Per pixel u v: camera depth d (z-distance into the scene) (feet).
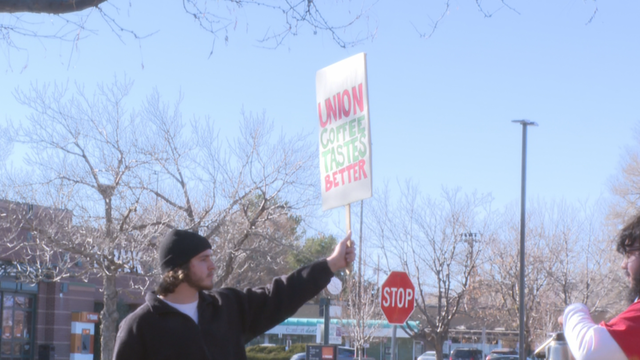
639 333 8.67
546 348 17.06
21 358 103.24
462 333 145.07
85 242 64.59
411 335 90.53
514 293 98.43
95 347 127.54
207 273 11.75
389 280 47.29
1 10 18.72
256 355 144.56
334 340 77.00
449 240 90.22
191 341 11.24
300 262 120.67
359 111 14.23
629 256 9.60
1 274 96.63
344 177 14.42
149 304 11.49
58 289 108.68
